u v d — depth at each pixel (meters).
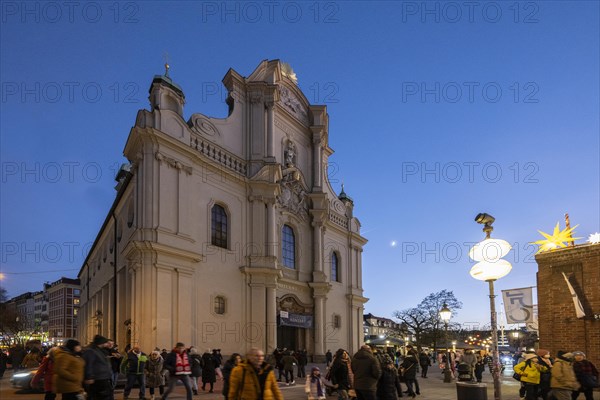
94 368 10.74
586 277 17.02
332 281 47.28
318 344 41.97
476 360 26.64
